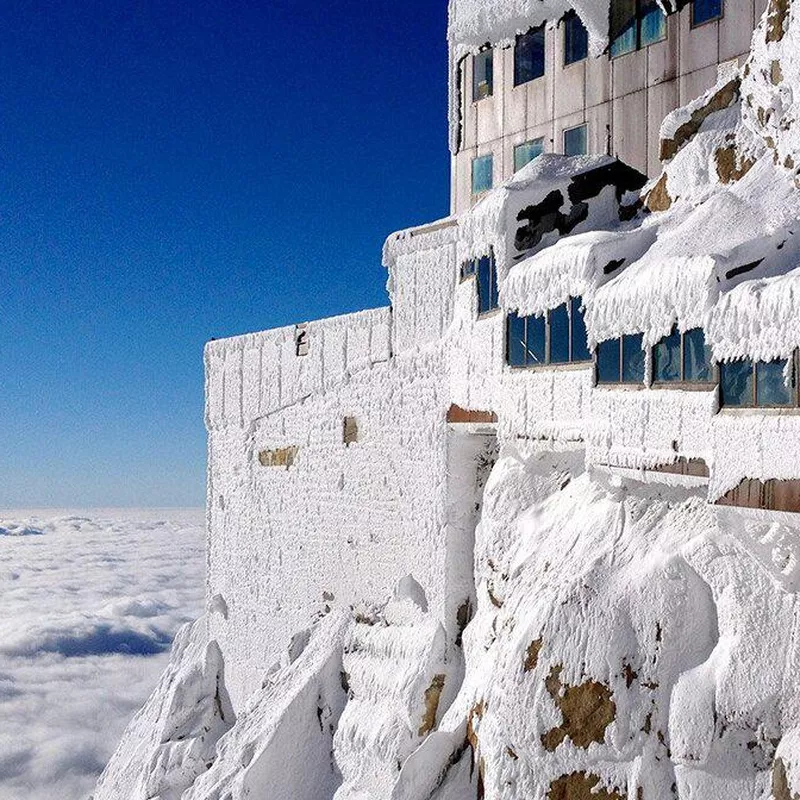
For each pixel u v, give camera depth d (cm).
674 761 1192
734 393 1236
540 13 2350
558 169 1870
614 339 1466
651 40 2098
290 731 2191
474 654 1761
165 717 2944
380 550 2292
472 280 1938
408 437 2200
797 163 1409
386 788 1883
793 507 1139
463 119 2627
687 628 1232
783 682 1118
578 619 1321
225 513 3073
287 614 2697
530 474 1747
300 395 2712
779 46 1476
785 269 1262
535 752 1324
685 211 1560
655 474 1375
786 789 1078
